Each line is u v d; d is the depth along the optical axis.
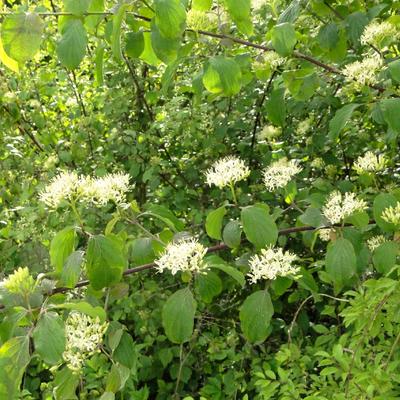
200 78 0.67
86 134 1.06
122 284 0.49
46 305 0.42
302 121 0.99
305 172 0.91
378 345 0.65
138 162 1.05
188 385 0.98
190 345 0.90
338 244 0.48
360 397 0.58
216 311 0.96
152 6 0.54
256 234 0.47
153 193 1.08
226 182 0.49
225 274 0.90
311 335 1.00
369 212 0.74
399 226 0.51
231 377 0.86
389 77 0.64
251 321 0.45
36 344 0.37
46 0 1.02
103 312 0.40
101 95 1.10
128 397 0.90
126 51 0.58
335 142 0.94
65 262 0.45
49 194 0.47
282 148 0.97
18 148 1.14
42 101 1.22
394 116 0.55
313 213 0.52
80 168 1.07
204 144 1.00
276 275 0.50
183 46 0.60
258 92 0.98
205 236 0.95
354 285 0.73
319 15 0.74
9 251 0.98
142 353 0.97
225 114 1.03
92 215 0.91
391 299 0.56
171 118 1.00
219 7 0.67
